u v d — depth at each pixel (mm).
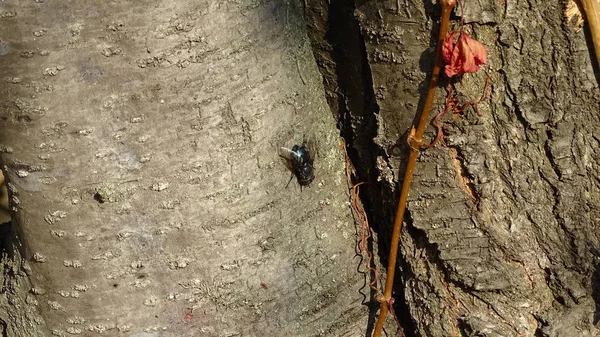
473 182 188
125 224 180
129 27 165
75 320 191
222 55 174
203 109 175
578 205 187
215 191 180
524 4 176
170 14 167
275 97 183
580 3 174
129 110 171
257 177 184
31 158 176
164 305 187
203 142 177
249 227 185
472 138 184
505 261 191
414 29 179
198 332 190
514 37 178
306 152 189
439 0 174
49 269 188
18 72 168
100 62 167
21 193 183
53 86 168
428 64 181
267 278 191
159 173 177
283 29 184
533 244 191
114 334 190
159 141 174
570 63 178
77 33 164
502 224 190
